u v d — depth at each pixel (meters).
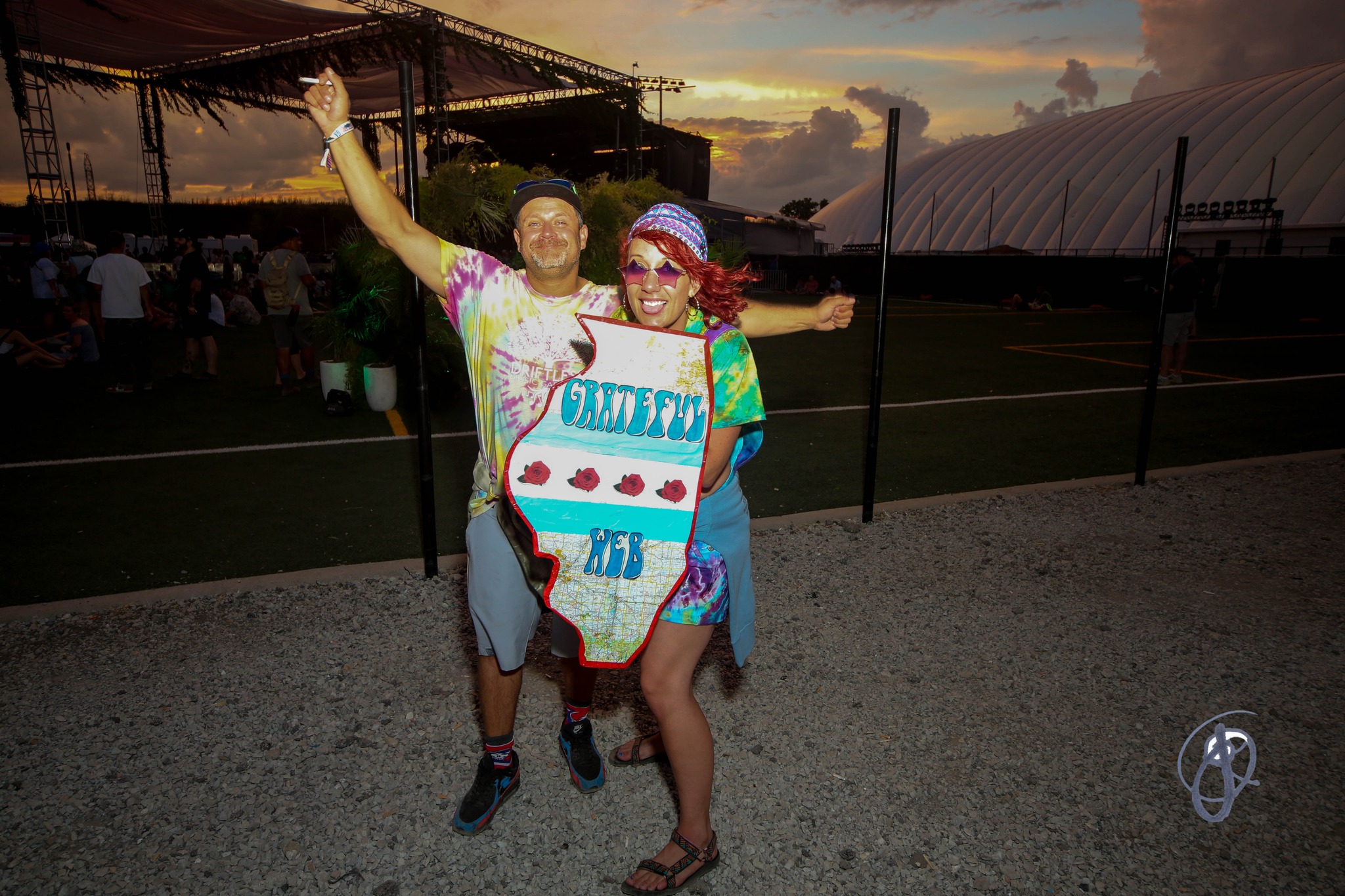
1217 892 2.20
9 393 9.43
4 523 5.01
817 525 5.04
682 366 1.92
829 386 10.71
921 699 3.12
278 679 3.18
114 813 2.44
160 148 28.89
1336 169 39.25
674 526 1.96
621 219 9.73
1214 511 5.37
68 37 22.53
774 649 3.49
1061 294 30.48
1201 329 19.80
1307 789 2.62
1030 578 4.26
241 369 11.48
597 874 2.27
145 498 5.55
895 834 2.41
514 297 2.19
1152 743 2.87
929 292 35.62
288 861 2.28
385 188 2.21
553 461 1.92
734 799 2.56
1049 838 2.40
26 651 3.37
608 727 2.95
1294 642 3.60
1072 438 7.66
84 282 12.05
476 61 24.92
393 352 8.52
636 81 26.52
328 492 5.72
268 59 24.11
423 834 2.40
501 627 2.20
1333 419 8.60
